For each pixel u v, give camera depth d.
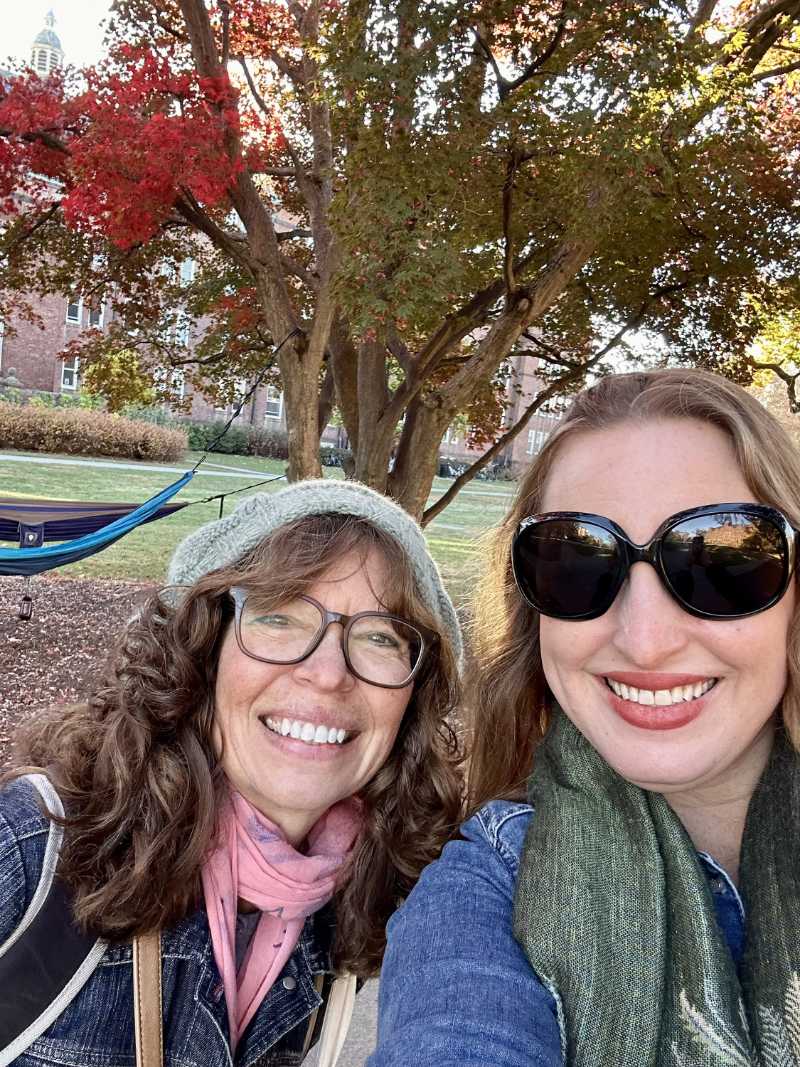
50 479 20.97
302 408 7.49
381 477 7.84
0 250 9.07
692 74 4.99
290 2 8.41
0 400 30.22
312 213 8.00
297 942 1.34
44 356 35.50
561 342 9.79
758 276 8.11
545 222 7.27
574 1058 0.86
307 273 8.26
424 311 5.05
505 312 7.10
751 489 0.97
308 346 7.48
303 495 1.33
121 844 1.17
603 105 4.96
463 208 5.65
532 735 1.34
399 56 4.93
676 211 7.20
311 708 1.26
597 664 0.97
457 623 1.46
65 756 1.24
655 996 0.85
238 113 6.47
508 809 1.10
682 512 0.92
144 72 6.00
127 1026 1.15
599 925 0.89
